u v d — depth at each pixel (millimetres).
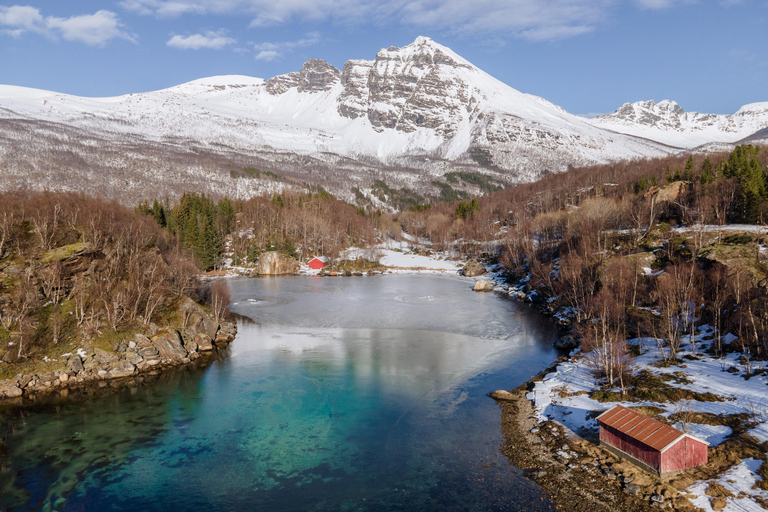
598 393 50969
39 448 42781
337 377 60844
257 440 44031
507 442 42812
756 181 118062
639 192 156875
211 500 34781
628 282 85875
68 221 93250
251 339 80375
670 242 98000
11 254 74312
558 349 73062
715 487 33469
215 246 173125
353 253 197250
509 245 155875
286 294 125688
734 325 61438
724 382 50000
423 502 34000
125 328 68000
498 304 111500
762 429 39594
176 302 78250
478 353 71312
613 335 65375
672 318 68625
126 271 79812
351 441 43531
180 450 42281
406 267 181375
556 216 155875
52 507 34156
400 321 93562
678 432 36469
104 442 43875
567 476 36750
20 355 58938
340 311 103312
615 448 39312
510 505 33406
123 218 112562
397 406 51438
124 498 35125
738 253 76562
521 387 56844
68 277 73125
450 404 51781
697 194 126562
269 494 35375
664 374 54000
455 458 40188
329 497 34875
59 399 54438
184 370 64375
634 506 32656
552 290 109000
